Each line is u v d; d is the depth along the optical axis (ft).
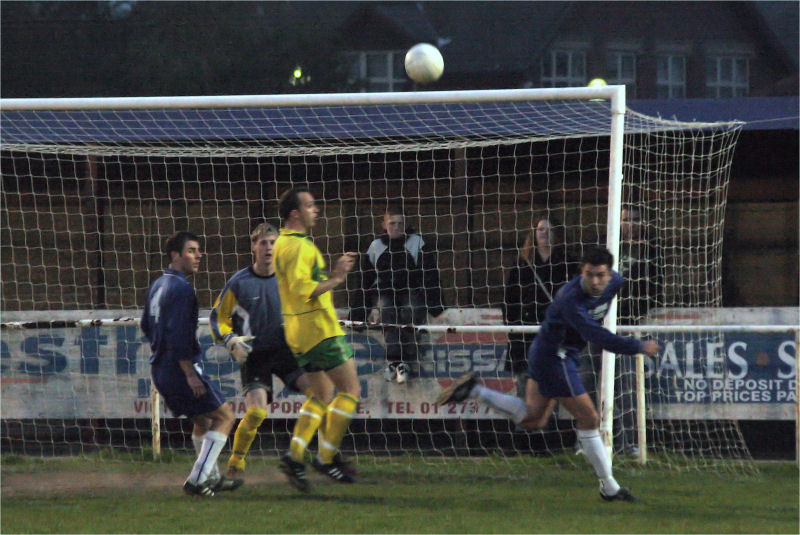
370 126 96.53
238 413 92.53
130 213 107.14
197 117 96.22
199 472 65.51
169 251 65.46
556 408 91.35
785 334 88.74
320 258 66.23
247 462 82.84
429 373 91.15
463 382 65.72
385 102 73.97
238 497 65.57
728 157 102.47
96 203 106.63
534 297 89.25
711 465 81.46
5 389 93.97
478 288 105.60
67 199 106.73
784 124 96.99
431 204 105.81
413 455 88.79
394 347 91.45
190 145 100.01
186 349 64.34
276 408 92.32
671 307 92.38
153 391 87.81
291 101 74.23
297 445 66.23
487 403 65.77
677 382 89.61
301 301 65.31
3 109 75.46
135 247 107.14
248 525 55.21
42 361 93.97
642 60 110.73
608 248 73.15
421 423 93.97
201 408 65.82
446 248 105.50
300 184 107.55
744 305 104.37
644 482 72.79
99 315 95.86
